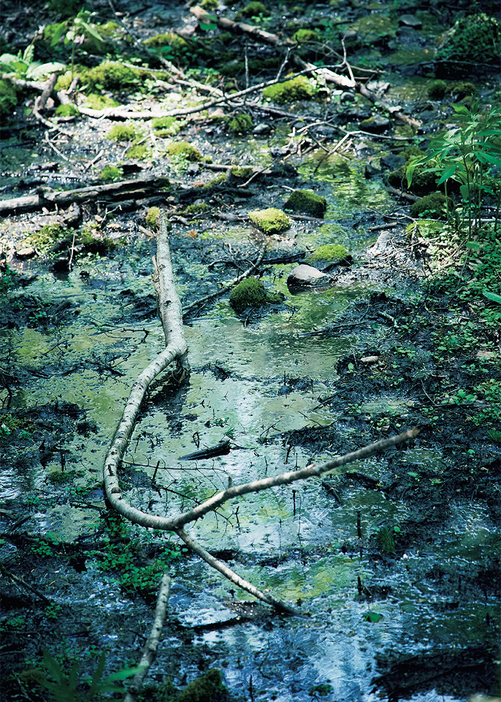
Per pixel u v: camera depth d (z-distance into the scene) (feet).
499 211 23.43
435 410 16.12
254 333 19.51
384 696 10.42
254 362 18.29
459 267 21.26
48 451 15.58
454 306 19.79
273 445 15.52
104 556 13.01
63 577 12.61
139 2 47.96
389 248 22.85
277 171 28.17
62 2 45.16
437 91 34.24
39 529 13.62
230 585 12.42
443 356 17.93
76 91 35.65
